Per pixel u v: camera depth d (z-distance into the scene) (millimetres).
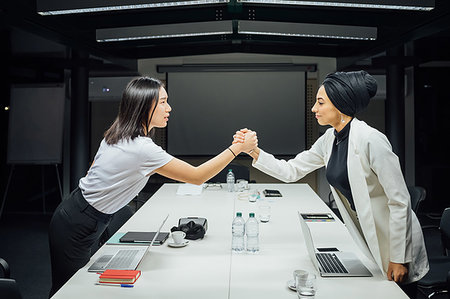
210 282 1731
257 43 5953
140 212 3115
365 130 1780
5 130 6516
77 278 1778
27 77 6383
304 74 6879
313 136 6988
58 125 6312
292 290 1642
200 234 2371
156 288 1670
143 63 6871
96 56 5238
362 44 4832
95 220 1940
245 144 2135
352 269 1848
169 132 7035
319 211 3139
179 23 4195
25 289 3459
